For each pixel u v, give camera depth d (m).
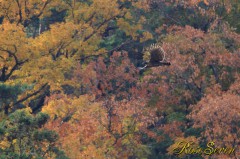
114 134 121.38
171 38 142.00
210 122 121.44
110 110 122.00
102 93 138.00
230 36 143.50
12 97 112.75
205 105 120.75
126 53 143.88
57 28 129.62
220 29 149.75
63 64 128.25
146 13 162.75
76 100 118.44
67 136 110.25
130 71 141.25
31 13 140.62
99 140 117.00
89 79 133.88
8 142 94.06
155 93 139.50
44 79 126.19
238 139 117.25
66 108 117.69
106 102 122.38
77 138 111.31
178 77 136.50
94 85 136.88
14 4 135.88
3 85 109.94
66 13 155.38
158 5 160.12
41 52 129.25
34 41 126.56
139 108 125.31
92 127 115.31
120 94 142.88
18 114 93.50
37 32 178.12
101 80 139.25
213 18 156.38
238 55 136.00
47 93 139.00
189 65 135.62
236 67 139.00
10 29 120.81
